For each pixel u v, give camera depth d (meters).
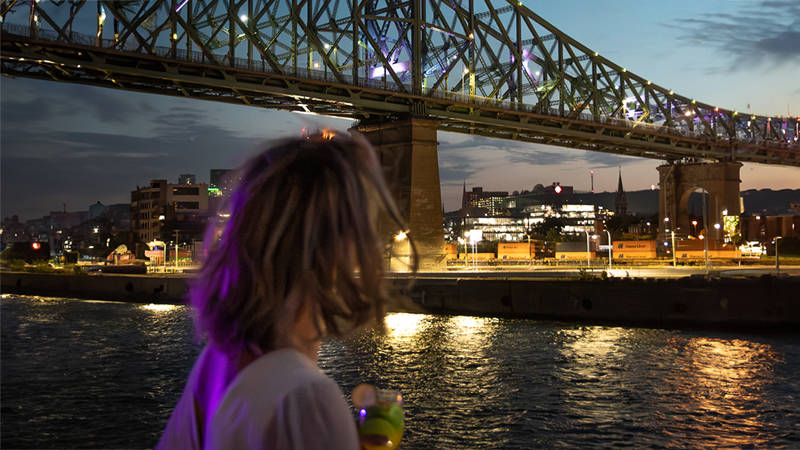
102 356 28.75
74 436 16.39
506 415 18.39
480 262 103.31
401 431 1.23
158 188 156.38
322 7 75.25
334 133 1.13
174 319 43.34
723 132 132.88
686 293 36.78
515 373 24.23
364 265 1.04
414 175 76.06
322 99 73.31
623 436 16.27
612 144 113.50
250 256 1.01
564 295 40.84
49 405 19.62
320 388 0.99
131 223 166.38
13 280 70.19
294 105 77.94
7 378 23.78
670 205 135.50
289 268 1.01
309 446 0.96
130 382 23.12
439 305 45.41
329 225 1.03
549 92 97.94
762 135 138.75
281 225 1.02
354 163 1.08
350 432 0.99
